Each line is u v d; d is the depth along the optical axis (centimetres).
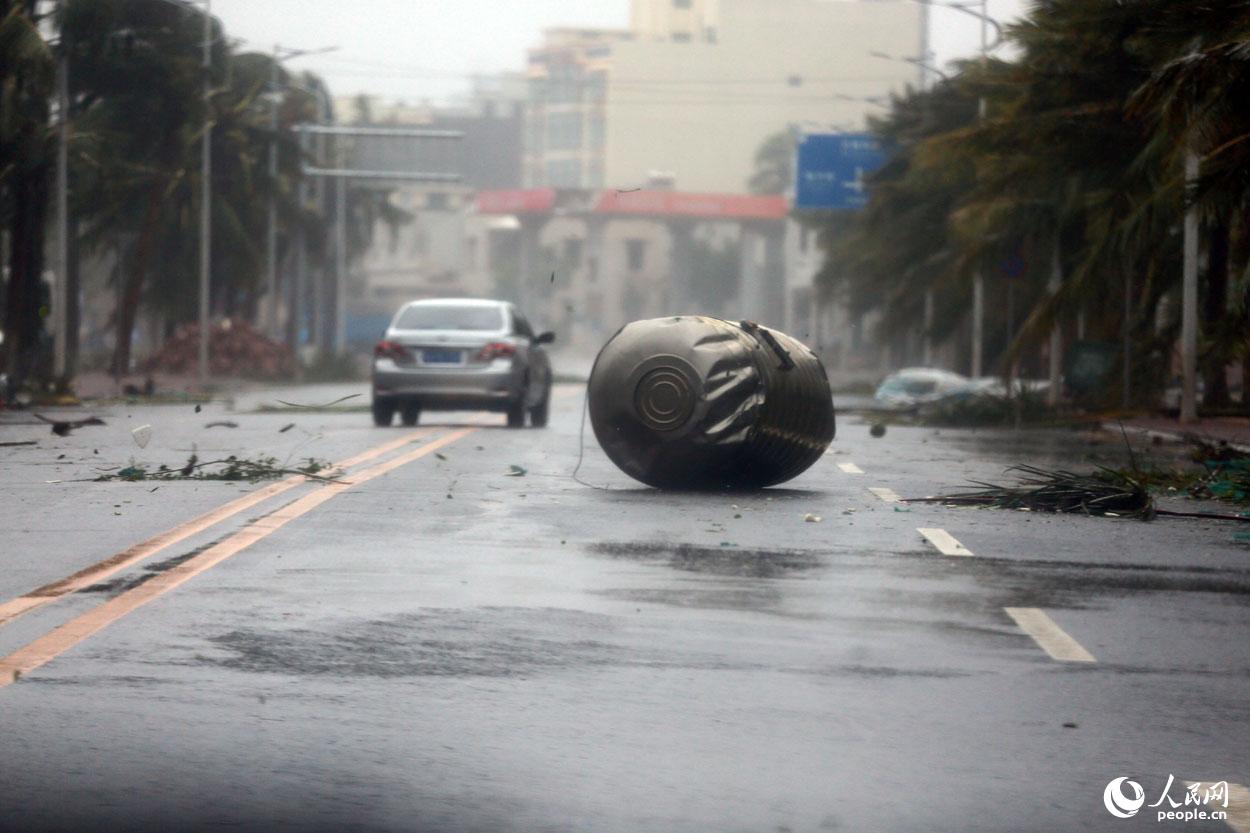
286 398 7394
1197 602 1569
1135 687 1212
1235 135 3706
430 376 4225
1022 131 5206
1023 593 1603
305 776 965
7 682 1179
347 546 1861
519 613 1460
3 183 7300
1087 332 6712
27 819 885
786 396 2519
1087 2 4841
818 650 1323
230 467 2745
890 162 8794
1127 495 2312
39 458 3141
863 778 974
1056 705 1155
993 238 6250
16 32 6569
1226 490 2575
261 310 19438
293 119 12200
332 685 1182
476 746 1030
